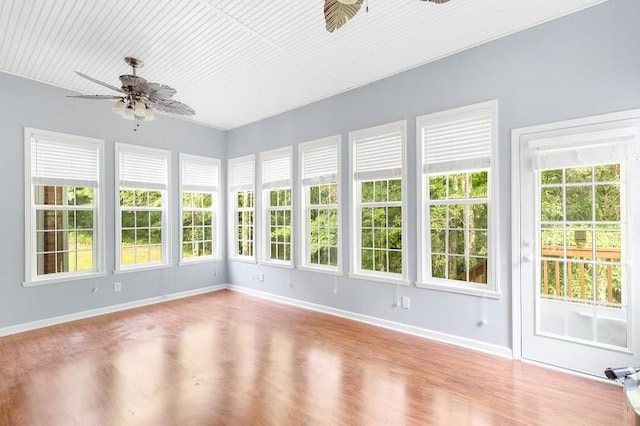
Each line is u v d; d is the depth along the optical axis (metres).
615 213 2.58
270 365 2.87
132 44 3.16
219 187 6.03
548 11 2.69
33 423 2.08
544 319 2.87
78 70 3.70
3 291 3.71
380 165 3.95
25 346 3.34
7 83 3.76
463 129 3.31
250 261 5.62
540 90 2.85
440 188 3.53
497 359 2.99
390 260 3.90
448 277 3.46
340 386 2.51
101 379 2.63
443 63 3.42
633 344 2.47
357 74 3.83
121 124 4.73
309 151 4.77
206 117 5.42
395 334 3.63
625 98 2.49
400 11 2.68
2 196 3.73
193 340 3.47
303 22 2.83
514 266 2.99
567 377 2.65
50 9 2.60
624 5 2.50
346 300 4.26
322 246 4.66
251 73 3.81
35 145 3.98
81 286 4.30
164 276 5.20
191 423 2.07
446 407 2.23
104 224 4.52
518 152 2.97
